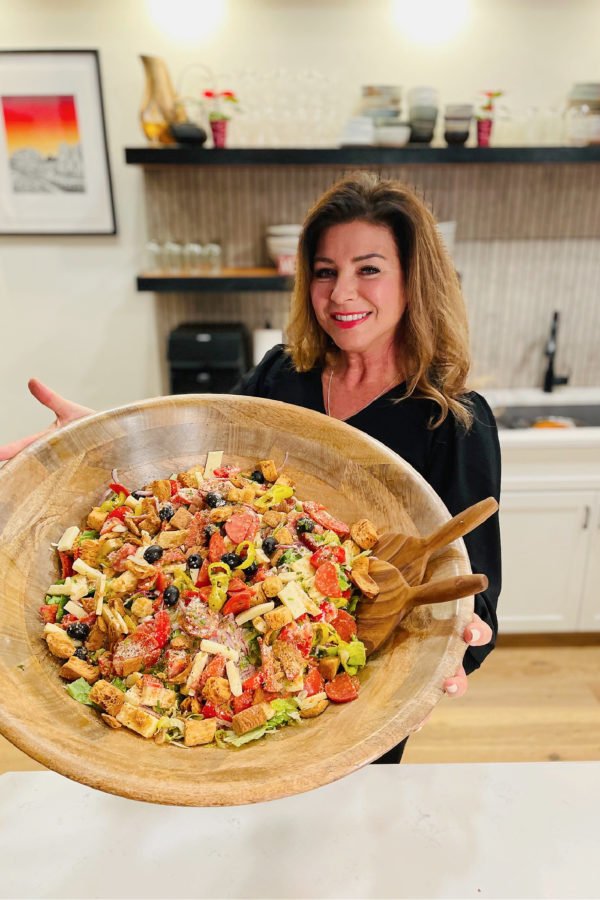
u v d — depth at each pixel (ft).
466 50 7.72
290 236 7.52
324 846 2.46
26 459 2.83
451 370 3.74
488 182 8.14
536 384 9.18
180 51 7.63
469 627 2.32
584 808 2.62
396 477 3.01
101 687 2.30
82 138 7.84
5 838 2.49
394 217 3.39
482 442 3.60
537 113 7.29
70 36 7.55
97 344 8.78
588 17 7.59
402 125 7.07
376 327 3.56
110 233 8.23
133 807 2.63
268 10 7.52
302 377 4.28
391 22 7.60
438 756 6.45
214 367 7.77
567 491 7.20
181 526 3.00
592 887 2.31
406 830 2.53
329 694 2.42
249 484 3.20
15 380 8.89
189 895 2.29
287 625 2.52
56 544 2.90
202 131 6.96
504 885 2.32
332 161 7.03
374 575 2.72
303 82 7.16
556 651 8.07
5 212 8.12
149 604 2.64
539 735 6.73
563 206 8.29
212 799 1.74
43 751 1.87
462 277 8.61
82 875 2.35
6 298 8.54
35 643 2.55
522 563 7.54
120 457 3.18
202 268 7.89
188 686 2.45
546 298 8.75
